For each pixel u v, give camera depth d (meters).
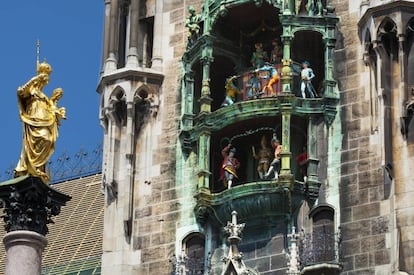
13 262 74.94
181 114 92.69
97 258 101.56
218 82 93.38
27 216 75.75
